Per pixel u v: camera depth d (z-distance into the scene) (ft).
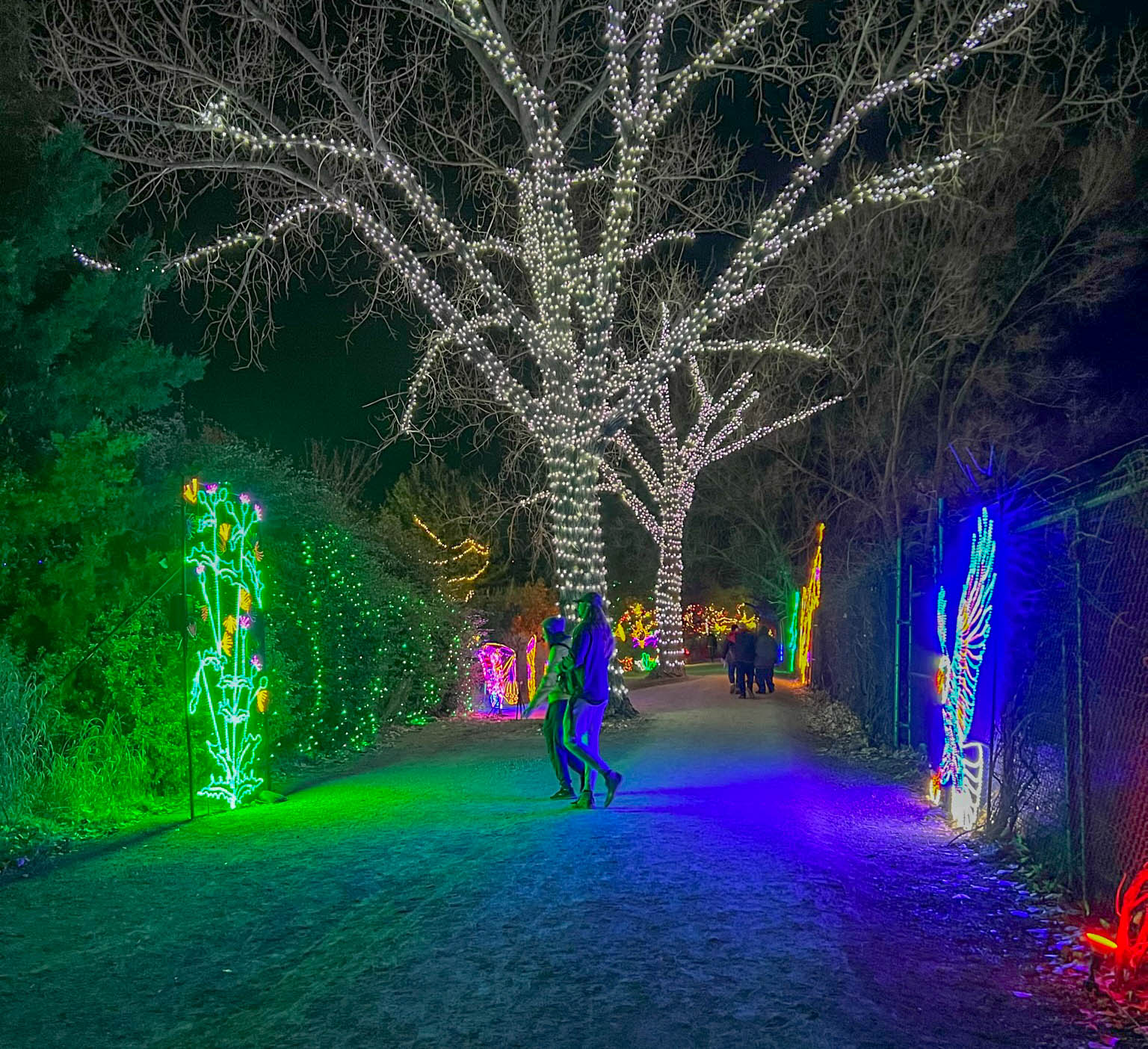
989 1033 14.40
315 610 47.19
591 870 22.56
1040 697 23.81
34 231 36.14
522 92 54.24
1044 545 23.54
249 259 55.01
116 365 38.40
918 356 90.12
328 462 91.71
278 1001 15.75
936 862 24.75
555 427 60.34
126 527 36.76
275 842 27.20
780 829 27.09
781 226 70.33
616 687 60.70
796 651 129.08
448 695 70.08
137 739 34.35
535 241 59.00
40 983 16.87
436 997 15.58
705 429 100.58
